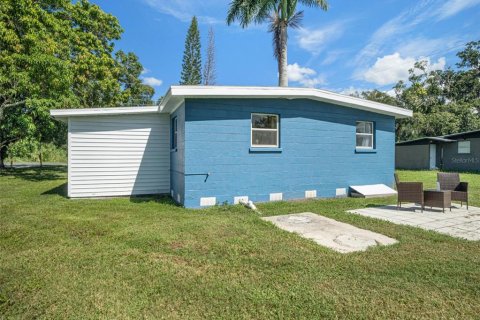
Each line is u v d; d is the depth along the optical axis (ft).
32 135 46.01
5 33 42.86
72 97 49.06
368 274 10.76
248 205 23.31
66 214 20.42
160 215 20.27
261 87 24.98
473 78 100.07
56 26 51.39
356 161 31.35
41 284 9.69
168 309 8.36
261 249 13.24
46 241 14.32
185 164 23.08
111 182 29.94
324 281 10.15
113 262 11.64
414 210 22.74
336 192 29.94
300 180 27.84
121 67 81.97
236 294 9.18
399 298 9.04
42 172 55.57
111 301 8.71
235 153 24.86
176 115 27.84
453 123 82.79
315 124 28.71
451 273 10.87
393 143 34.19
